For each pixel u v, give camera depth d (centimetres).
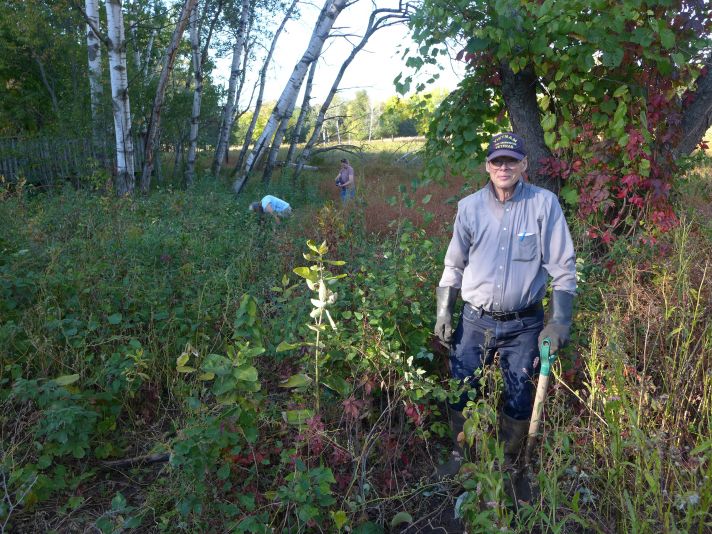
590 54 445
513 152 275
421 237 447
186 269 493
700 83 531
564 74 461
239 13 1797
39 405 321
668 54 461
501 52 457
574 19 450
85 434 305
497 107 532
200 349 398
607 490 260
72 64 1631
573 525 266
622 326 340
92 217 726
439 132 521
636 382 301
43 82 1798
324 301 292
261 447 302
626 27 462
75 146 1433
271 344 378
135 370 354
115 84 1184
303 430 281
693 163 572
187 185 1467
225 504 267
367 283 380
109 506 292
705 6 458
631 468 271
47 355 361
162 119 1702
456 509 271
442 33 470
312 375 309
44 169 1432
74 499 288
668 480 254
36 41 1557
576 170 486
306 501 249
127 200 868
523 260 290
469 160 510
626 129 466
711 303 349
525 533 261
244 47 1864
